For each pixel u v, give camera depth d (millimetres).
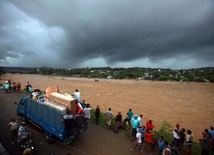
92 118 15641
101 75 170500
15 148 9836
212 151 11117
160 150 10180
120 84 81812
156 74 148125
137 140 10477
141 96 41812
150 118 21578
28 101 13102
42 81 78438
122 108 26688
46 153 9656
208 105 32000
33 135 11812
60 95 12102
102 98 36281
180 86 78375
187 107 29656
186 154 10688
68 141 10117
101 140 11766
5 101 20562
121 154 10117
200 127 18906
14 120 10648
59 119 9906
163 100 36562
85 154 9836
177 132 10742
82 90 50406
